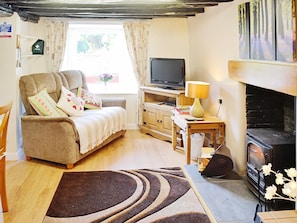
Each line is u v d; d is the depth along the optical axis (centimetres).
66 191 345
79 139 420
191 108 452
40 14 520
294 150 286
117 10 493
